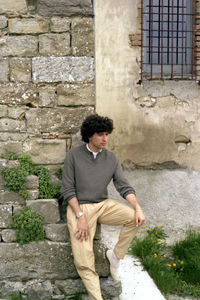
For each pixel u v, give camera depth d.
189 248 4.32
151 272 3.79
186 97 5.13
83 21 3.32
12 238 3.27
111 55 4.96
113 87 5.00
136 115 5.06
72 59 3.33
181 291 3.70
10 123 3.34
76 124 3.38
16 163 3.29
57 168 3.40
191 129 5.16
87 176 3.17
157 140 5.12
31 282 3.27
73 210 3.15
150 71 5.15
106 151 3.28
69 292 3.26
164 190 5.11
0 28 3.27
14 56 3.29
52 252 3.26
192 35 5.15
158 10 5.16
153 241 4.37
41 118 3.35
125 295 3.36
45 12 3.28
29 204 3.26
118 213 3.18
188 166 5.19
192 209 5.10
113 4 4.90
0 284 3.26
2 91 3.30
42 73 3.32
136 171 5.12
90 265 3.03
